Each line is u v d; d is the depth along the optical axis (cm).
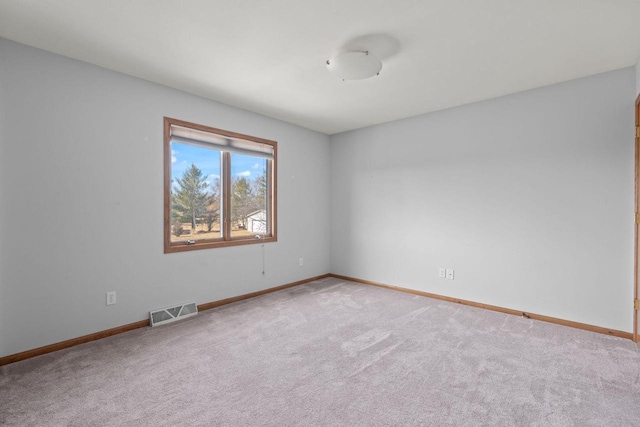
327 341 266
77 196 260
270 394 191
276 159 430
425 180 405
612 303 282
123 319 288
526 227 328
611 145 282
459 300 376
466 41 232
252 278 402
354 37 227
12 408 175
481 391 194
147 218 304
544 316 317
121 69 279
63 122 253
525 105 327
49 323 247
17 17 201
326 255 514
